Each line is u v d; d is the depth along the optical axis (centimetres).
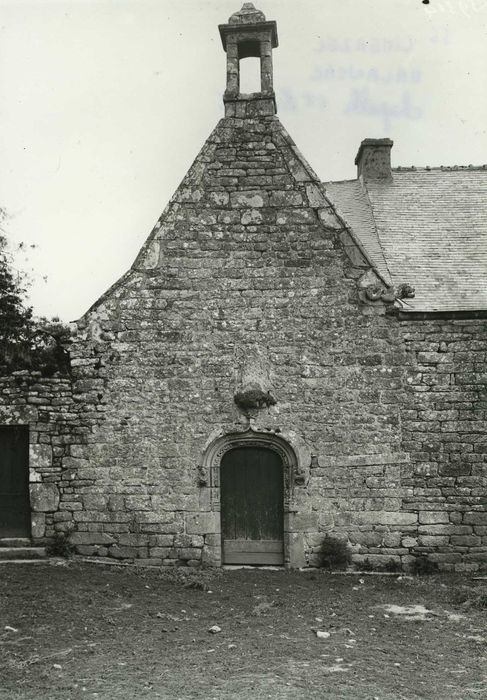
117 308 1259
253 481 1245
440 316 1229
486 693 691
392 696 678
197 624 902
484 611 972
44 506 1236
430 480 1212
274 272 1253
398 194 1585
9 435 1268
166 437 1233
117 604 980
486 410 1216
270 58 1321
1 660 764
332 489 1217
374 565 1202
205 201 1273
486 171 1648
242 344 1242
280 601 1013
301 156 1279
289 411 1227
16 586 1035
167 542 1217
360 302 1240
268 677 723
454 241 1431
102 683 704
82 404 1248
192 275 1257
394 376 1227
